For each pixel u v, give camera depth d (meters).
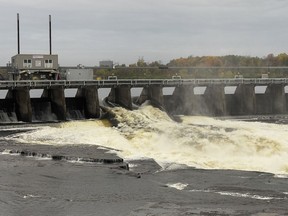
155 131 52.75
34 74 76.88
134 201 27.75
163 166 38.44
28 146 44.72
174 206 26.67
